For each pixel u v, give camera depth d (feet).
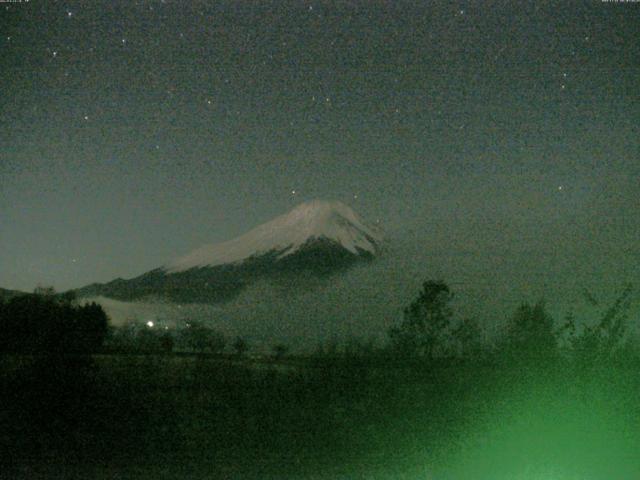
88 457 35.63
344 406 46.83
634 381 36.47
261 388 51.47
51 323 54.34
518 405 37.99
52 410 42.16
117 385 49.47
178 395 49.49
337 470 33.55
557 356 38.22
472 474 32.81
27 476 31.89
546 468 33.73
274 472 33.04
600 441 35.88
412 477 32.27
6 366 47.91
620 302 37.63
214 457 35.83
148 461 35.09
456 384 44.98
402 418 42.42
